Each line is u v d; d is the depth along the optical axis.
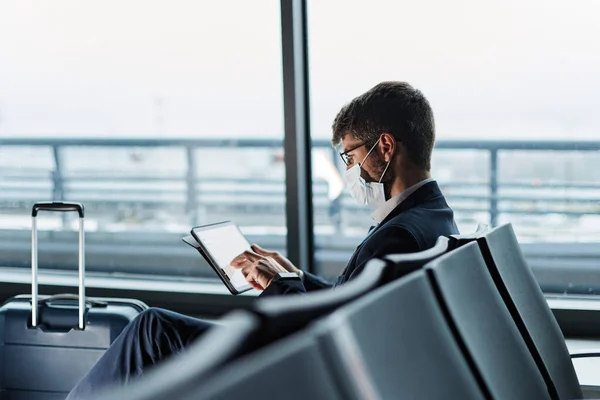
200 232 2.35
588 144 3.39
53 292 3.59
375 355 0.83
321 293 0.86
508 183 3.83
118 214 5.24
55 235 5.17
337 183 2.51
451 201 3.93
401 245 1.87
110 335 2.60
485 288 1.35
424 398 0.92
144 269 5.21
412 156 2.05
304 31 3.22
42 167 4.96
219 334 0.66
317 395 0.69
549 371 1.55
